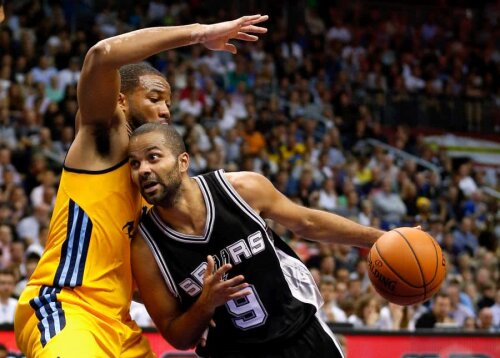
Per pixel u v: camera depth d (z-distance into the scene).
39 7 14.46
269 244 3.71
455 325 9.04
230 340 3.71
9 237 9.30
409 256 3.73
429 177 14.46
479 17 21.38
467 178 15.32
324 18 19.16
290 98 15.51
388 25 19.73
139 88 3.82
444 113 17.70
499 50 20.77
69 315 3.49
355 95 16.97
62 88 13.02
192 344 3.69
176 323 3.63
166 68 14.41
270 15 18.42
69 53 13.58
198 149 12.38
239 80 15.38
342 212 12.52
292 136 13.91
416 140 16.08
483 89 19.17
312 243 10.96
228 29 3.58
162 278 3.70
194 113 13.83
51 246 3.64
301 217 3.83
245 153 12.84
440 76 19.02
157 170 3.54
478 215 14.25
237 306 3.66
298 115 15.29
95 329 3.51
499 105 18.28
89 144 3.61
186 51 15.46
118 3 16.73
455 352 7.62
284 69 16.52
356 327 7.76
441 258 3.80
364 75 17.64
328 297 8.91
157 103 3.85
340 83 17.02
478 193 14.56
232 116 14.18
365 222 12.54
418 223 12.84
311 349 3.73
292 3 18.80
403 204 13.31
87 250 3.57
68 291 3.55
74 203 3.59
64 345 3.38
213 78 15.11
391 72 18.09
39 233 9.33
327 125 15.18
